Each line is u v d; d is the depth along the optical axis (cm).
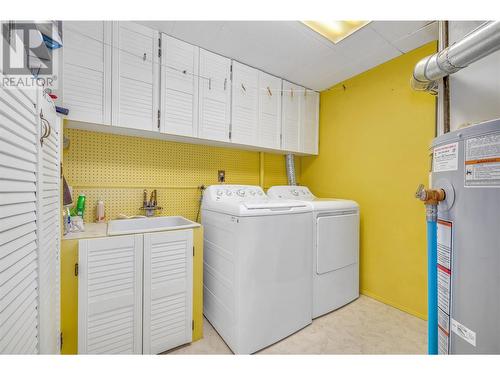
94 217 176
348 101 245
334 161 260
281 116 241
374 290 221
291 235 169
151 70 164
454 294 72
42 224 87
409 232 197
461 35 111
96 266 128
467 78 101
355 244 216
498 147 60
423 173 188
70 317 124
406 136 198
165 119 170
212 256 181
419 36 175
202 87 187
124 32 154
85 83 141
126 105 155
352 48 190
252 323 149
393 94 207
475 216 66
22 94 69
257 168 266
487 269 63
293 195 236
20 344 69
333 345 158
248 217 149
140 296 140
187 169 218
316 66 219
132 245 138
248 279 148
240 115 210
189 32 169
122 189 187
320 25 162
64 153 164
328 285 194
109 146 181
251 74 217
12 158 63
